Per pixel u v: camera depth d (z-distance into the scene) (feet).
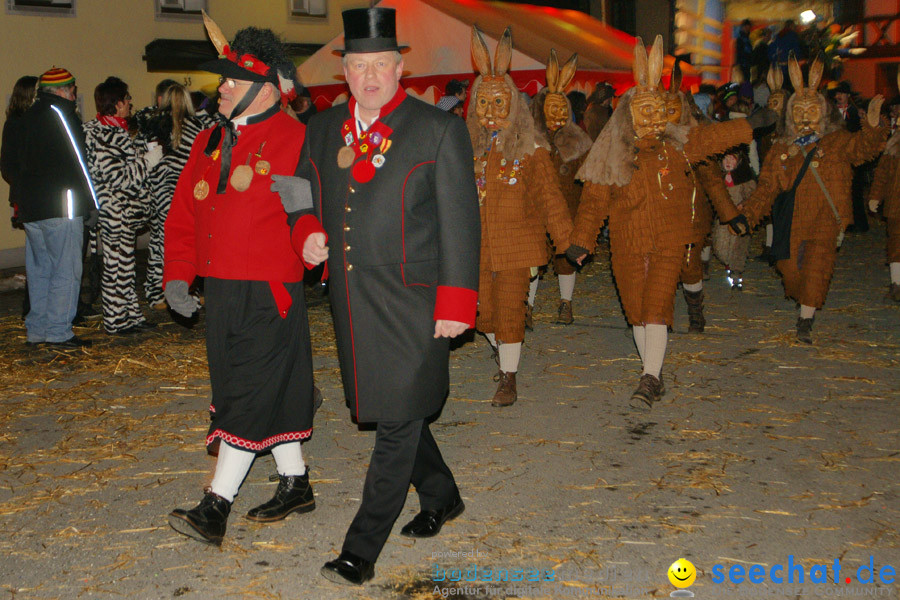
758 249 37.32
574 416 17.24
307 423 12.69
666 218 17.03
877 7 62.18
